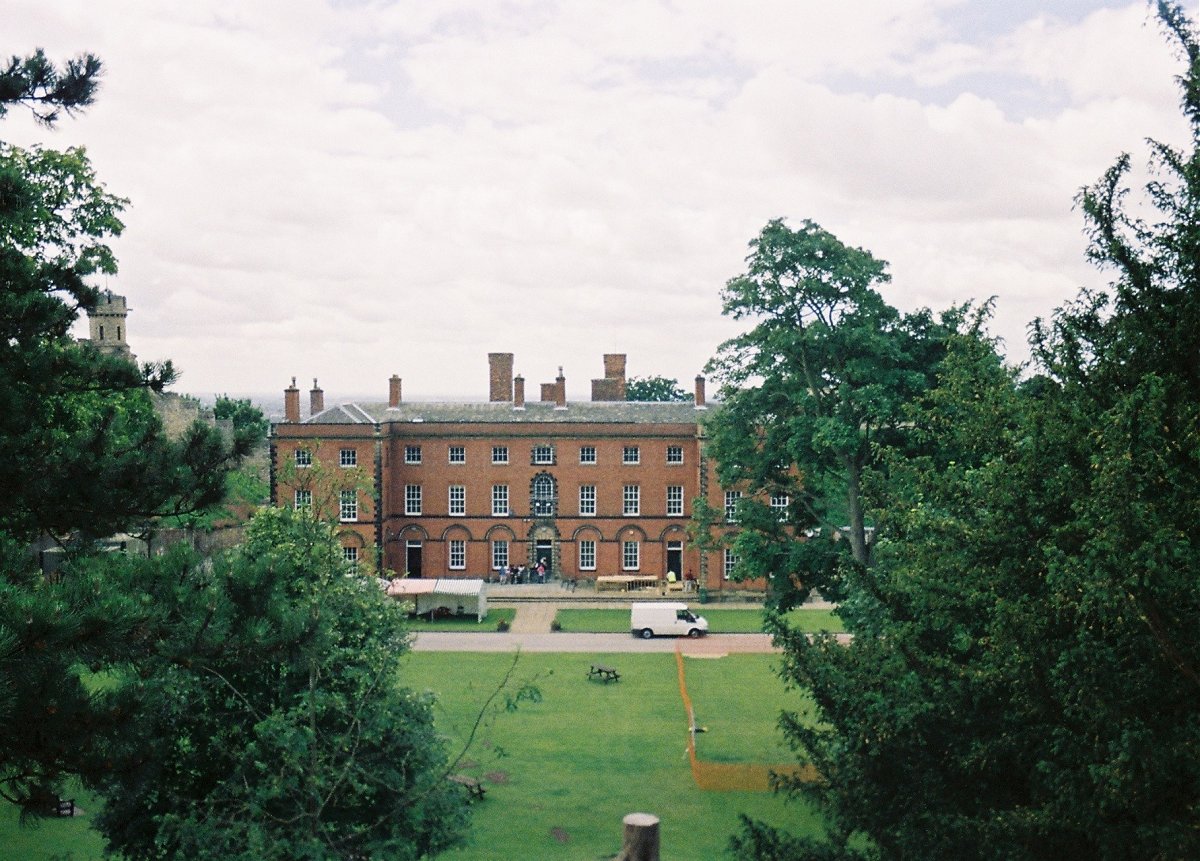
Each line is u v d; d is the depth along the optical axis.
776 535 42.50
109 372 17.69
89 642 10.84
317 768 15.93
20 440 16.17
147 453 17.19
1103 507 11.23
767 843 16.78
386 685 19.02
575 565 72.62
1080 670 11.95
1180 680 11.88
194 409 64.88
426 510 72.69
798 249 38.56
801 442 39.09
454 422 72.44
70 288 17.95
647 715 39.81
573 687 44.41
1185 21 12.45
